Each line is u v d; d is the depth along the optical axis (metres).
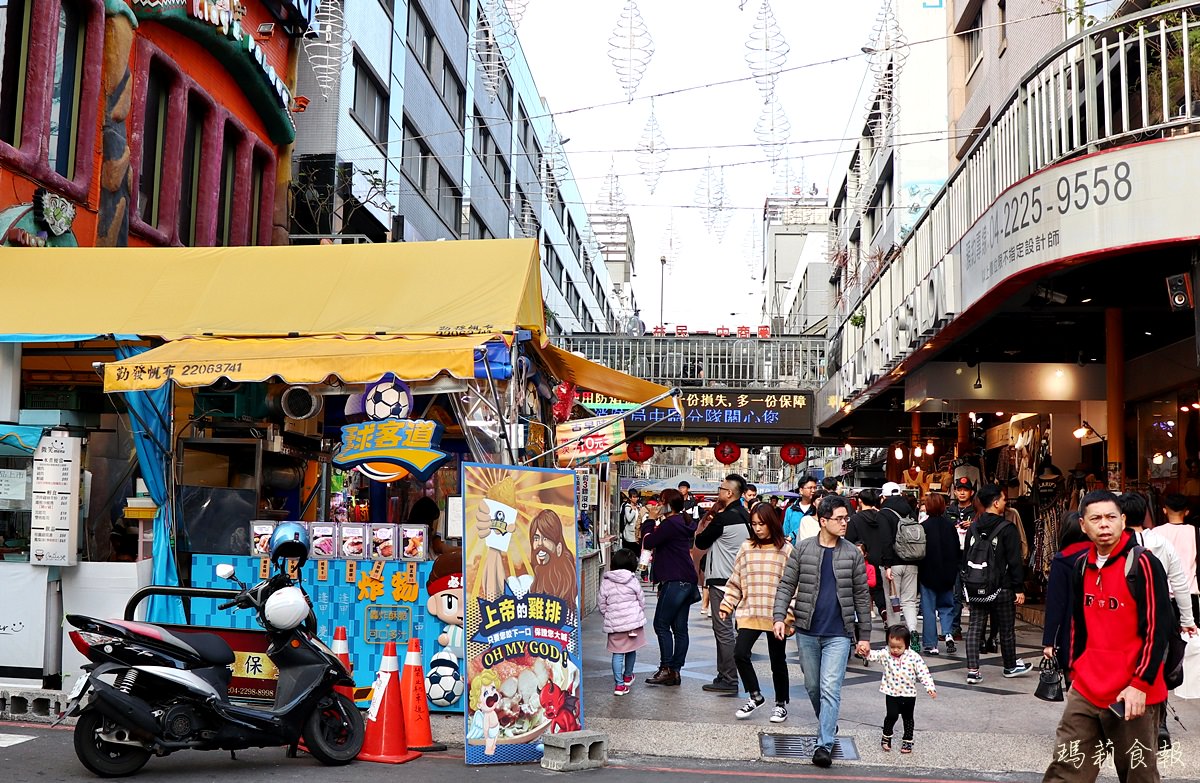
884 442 27.62
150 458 8.30
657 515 11.27
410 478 13.36
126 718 5.95
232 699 7.07
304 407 8.25
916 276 14.30
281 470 9.82
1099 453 16.84
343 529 8.20
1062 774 5.06
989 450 23.06
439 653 8.05
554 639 7.16
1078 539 6.71
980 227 10.97
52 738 7.14
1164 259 10.42
